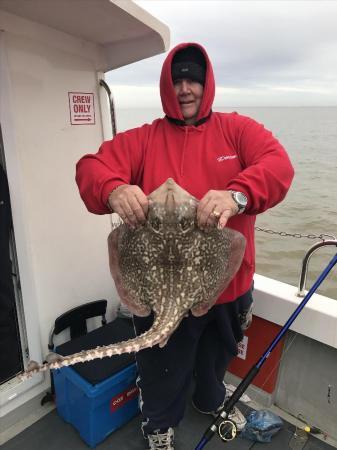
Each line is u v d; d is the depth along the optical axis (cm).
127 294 152
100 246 275
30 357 234
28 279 223
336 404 228
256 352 255
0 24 191
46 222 236
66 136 238
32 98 216
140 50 235
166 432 207
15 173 206
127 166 172
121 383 222
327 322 215
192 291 141
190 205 136
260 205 147
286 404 250
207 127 174
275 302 236
